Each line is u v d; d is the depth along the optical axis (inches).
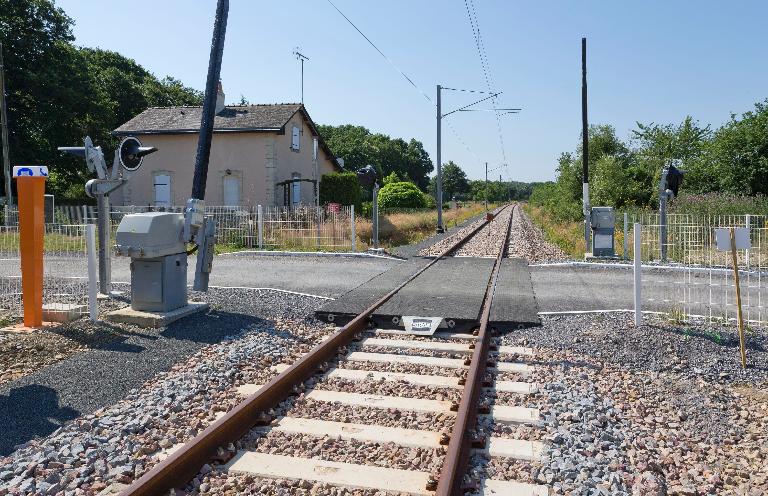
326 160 1569.9
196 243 374.9
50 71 1471.5
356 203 1421.0
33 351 281.6
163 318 329.7
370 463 170.9
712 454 185.8
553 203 1995.6
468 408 191.8
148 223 331.6
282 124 1208.8
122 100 2135.8
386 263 653.9
